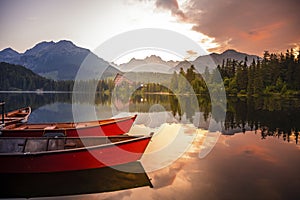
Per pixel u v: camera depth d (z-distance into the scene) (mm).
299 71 64000
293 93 62719
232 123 20516
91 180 8312
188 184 7816
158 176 8562
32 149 9727
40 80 131625
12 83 127875
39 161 8523
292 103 42812
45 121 23125
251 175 8492
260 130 17172
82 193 7371
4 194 7328
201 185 7711
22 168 8594
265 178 8211
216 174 8609
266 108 33750
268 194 7070
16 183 8078
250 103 43938
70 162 8766
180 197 6984
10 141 9773
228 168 9227
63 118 25266
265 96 65062
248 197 6918
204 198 6891
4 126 13234
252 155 10898
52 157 8547
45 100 57781
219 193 7168
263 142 13422
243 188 7469
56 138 9984
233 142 13430
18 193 7383
